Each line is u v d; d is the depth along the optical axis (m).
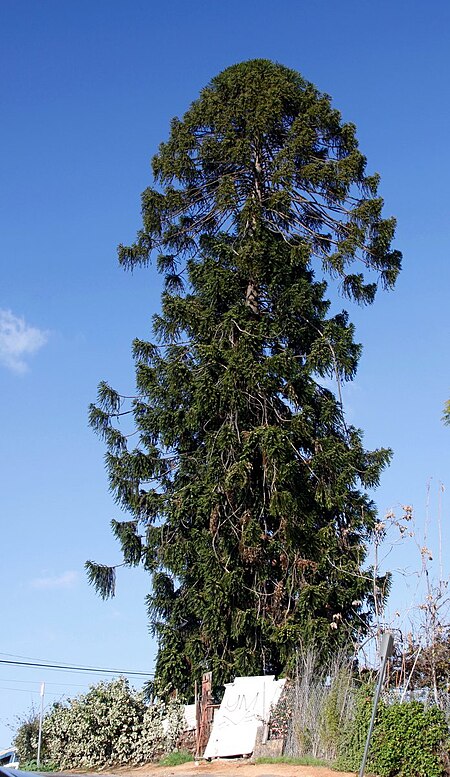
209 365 24.95
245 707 19.39
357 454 25.67
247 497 24.62
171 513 25.53
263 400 25.36
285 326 26.64
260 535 23.97
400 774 15.20
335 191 28.08
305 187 28.33
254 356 25.61
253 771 16.33
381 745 15.36
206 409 25.20
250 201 27.11
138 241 29.58
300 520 24.20
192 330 27.08
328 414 25.80
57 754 23.47
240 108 28.41
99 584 26.31
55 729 23.98
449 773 15.27
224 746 19.14
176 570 25.23
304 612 22.89
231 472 23.67
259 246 26.55
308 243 27.89
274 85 28.98
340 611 23.42
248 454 24.16
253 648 23.27
